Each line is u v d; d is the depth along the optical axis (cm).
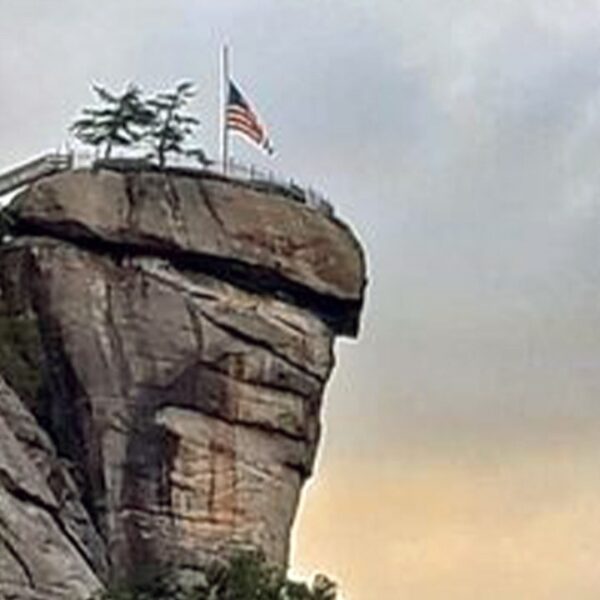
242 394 15338
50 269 15400
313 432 15712
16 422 14375
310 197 16212
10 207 15750
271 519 15188
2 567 12925
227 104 16238
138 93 16450
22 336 15275
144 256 15550
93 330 15250
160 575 14488
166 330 15338
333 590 13688
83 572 13362
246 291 15725
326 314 16062
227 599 13538
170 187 15762
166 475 14950
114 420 15025
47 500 13662
